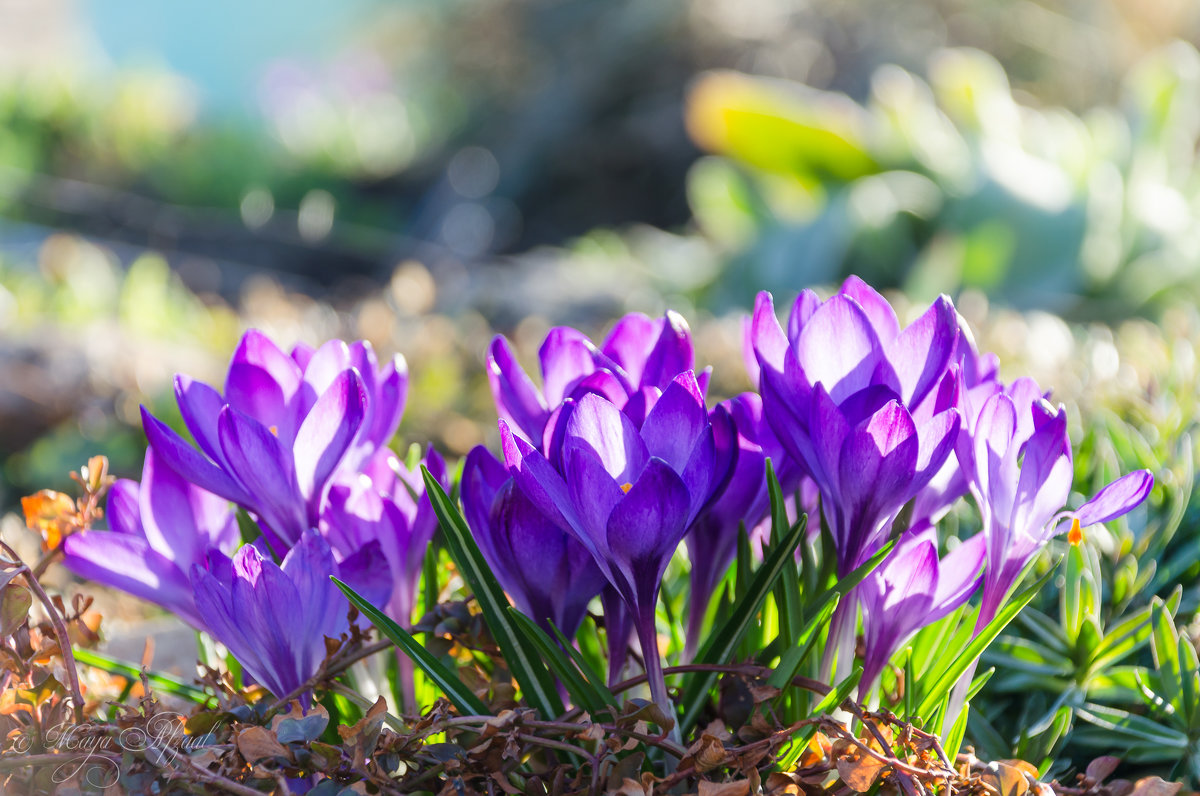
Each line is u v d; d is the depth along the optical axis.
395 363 0.70
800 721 0.66
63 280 2.88
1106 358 0.97
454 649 0.72
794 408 0.66
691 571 0.69
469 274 3.46
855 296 0.67
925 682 0.68
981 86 3.10
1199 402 0.86
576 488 0.64
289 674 0.67
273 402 0.69
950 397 0.66
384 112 6.93
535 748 0.67
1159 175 2.85
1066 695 0.73
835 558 0.69
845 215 2.96
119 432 2.00
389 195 6.40
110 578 0.69
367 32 7.72
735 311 3.03
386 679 0.72
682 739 0.68
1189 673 0.71
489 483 0.67
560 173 5.93
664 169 5.73
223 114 6.86
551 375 0.68
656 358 0.68
